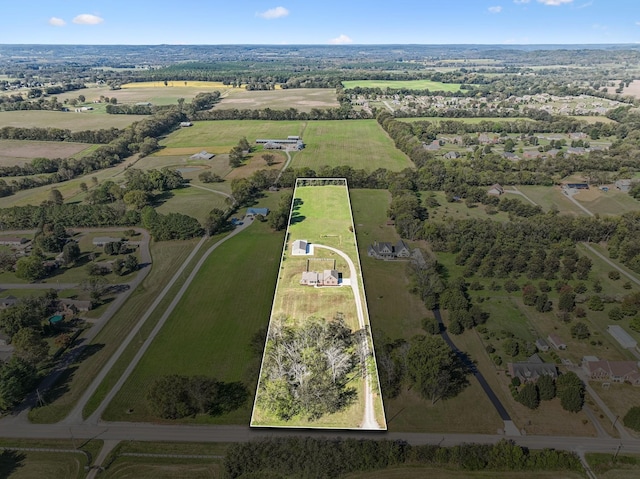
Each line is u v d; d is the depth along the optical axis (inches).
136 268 6274.6
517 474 3294.8
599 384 4146.2
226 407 3878.0
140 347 4645.7
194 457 3420.3
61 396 4023.1
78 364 4421.8
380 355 4362.7
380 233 7347.4
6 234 7445.9
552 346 4655.5
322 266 6250.0
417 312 5231.3
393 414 3799.2
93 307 5359.3
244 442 3523.6
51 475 3299.7
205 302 5428.2
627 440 3563.0
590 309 5285.4
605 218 7288.4
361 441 3444.9
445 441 3555.6
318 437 3567.9
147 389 4084.6
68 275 6146.7
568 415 3806.6
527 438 3587.6
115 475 3289.9
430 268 5940.0
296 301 5393.7
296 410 3814.0
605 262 6432.1
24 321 4739.2
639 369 4212.6
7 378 3895.2
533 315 5196.9
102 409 3875.5
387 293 5605.3
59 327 4990.2
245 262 6407.5
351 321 5019.7
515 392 3993.6
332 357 4254.4
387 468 3336.6
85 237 7322.8
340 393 3988.7
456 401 3946.9
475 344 4697.3
